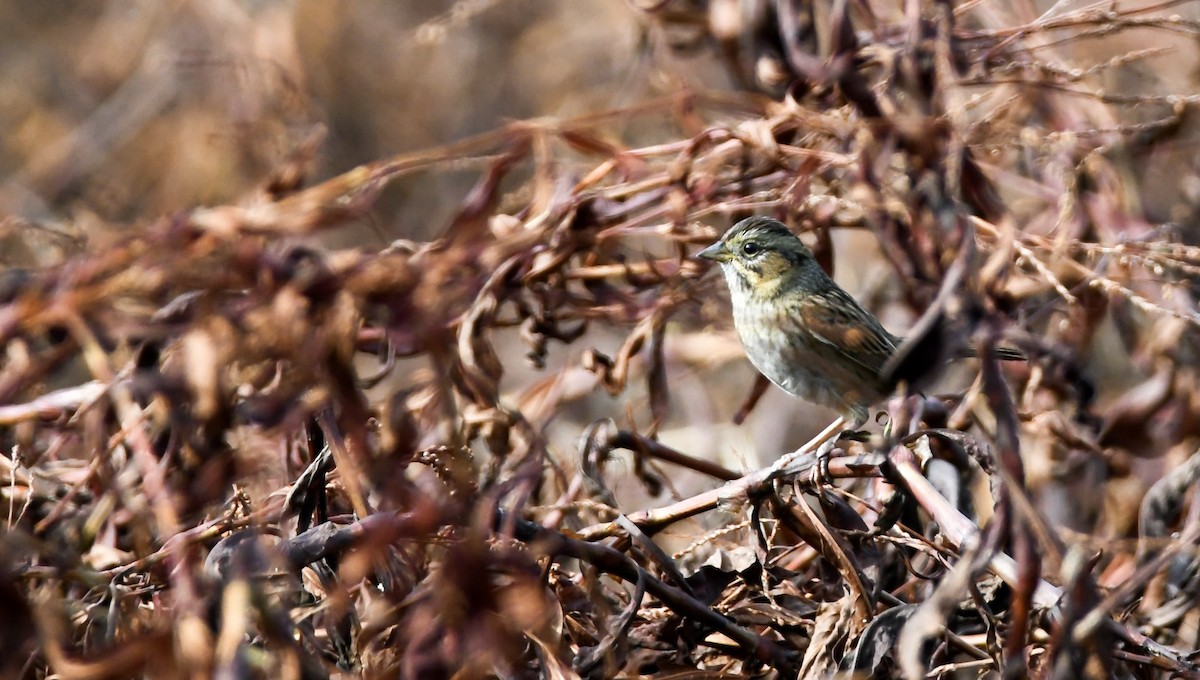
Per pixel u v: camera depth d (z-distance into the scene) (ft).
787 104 34.45
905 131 31.04
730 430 43.32
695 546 29.50
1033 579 22.68
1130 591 25.76
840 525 29.35
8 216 38.45
